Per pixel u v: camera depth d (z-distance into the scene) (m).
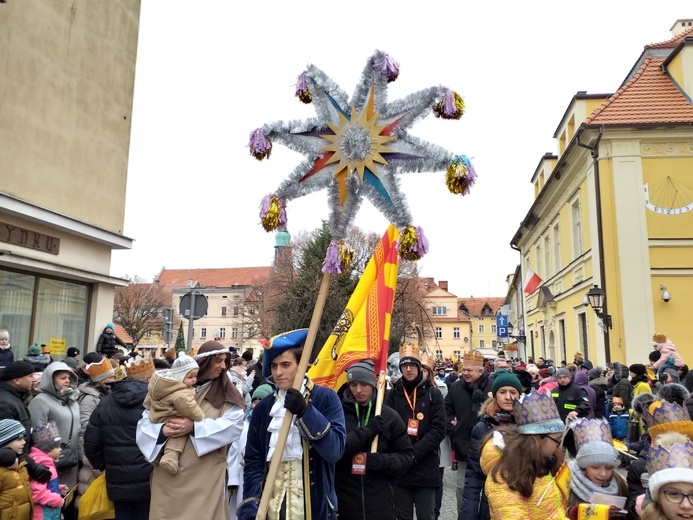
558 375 8.49
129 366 5.11
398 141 3.67
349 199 3.70
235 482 4.70
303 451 3.33
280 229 3.84
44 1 10.67
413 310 36.56
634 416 8.08
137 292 52.03
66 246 11.19
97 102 12.22
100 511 4.48
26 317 10.38
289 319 31.34
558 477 3.10
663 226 15.23
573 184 18.67
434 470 5.23
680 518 2.61
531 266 29.59
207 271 95.19
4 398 5.01
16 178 9.95
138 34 13.84
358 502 4.03
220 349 4.07
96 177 12.12
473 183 3.50
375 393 4.52
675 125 15.20
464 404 6.53
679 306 14.88
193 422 3.77
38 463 4.74
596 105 19.86
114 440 4.38
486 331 91.69
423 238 3.56
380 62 3.68
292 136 3.83
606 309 15.16
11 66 9.89
